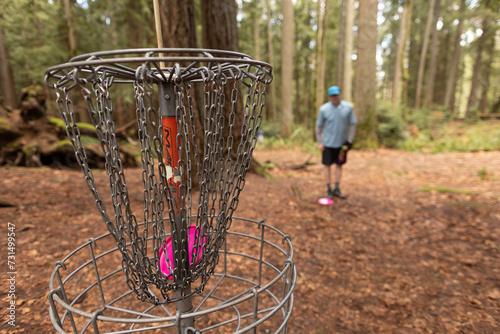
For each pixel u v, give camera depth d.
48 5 7.57
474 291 2.51
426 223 3.96
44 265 2.59
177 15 4.00
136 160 6.99
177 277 1.13
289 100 14.75
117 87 8.17
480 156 8.69
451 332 2.07
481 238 3.46
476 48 21.36
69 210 3.81
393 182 6.21
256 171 6.21
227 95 5.16
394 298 2.44
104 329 2.00
